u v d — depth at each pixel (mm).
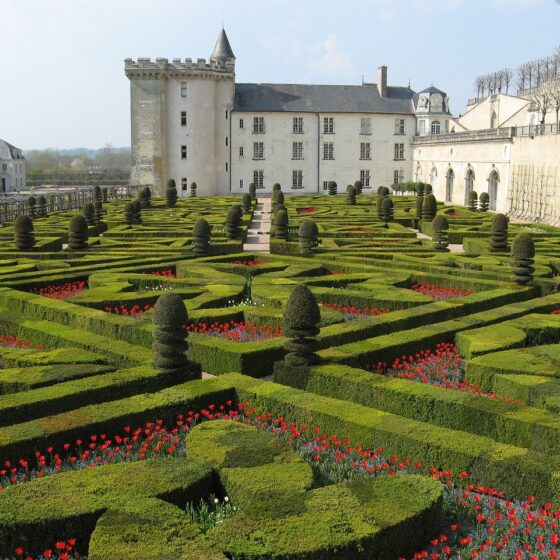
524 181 62875
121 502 8773
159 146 88125
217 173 92188
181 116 88438
